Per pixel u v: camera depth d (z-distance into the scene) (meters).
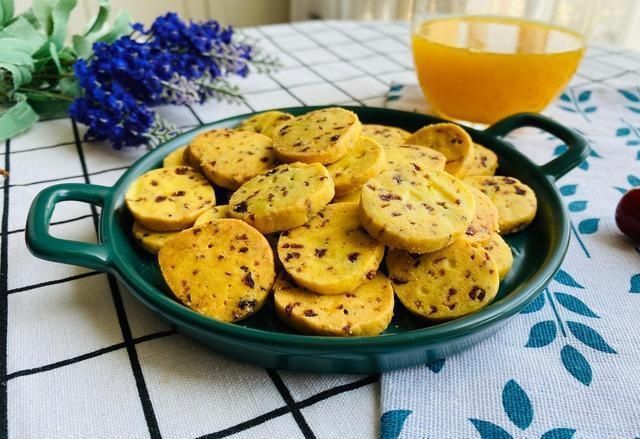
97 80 0.30
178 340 0.18
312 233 0.20
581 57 0.30
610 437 0.15
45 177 0.28
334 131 0.23
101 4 0.34
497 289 0.18
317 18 0.71
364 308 0.17
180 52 0.33
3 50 0.29
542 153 0.30
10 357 0.17
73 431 0.15
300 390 0.16
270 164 0.23
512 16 0.31
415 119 0.28
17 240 0.23
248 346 0.15
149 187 0.22
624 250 0.23
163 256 0.19
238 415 0.16
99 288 0.20
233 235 0.19
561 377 0.17
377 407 0.16
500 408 0.16
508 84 0.29
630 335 0.18
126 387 0.16
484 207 0.21
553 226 0.21
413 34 0.32
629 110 0.35
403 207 0.19
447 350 0.16
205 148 0.24
